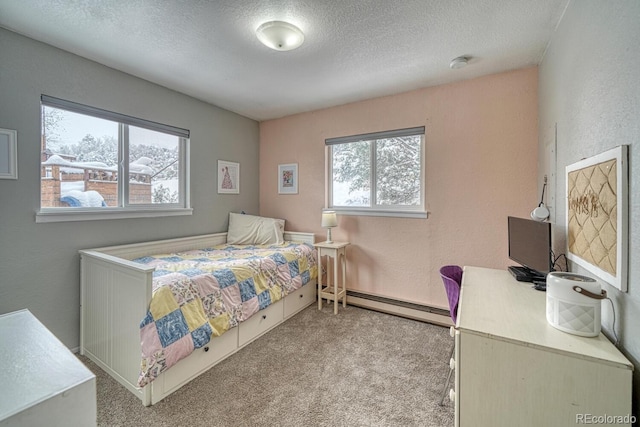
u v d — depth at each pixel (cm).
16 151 186
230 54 212
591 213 121
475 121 256
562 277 111
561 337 101
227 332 211
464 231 264
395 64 229
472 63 228
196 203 308
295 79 257
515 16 168
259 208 396
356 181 327
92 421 65
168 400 165
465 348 107
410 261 290
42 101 196
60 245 208
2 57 180
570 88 152
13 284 187
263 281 245
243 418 152
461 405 107
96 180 230
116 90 236
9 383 62
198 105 308
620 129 100
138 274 162
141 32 184
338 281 329
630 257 94
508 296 144
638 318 89
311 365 202
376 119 305
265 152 391
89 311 206
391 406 162
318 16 167
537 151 233
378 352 221
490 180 251
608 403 88
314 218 353
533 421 97
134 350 166
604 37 112
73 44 198
